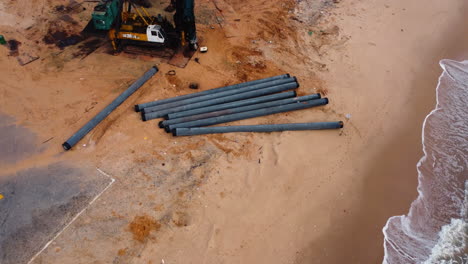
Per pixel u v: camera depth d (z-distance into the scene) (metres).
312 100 19.03
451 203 15.50
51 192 14.24
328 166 16.38
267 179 15.37
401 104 20.11
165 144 16.42
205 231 13.48
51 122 17.08
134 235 13.10
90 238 12.91
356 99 20.02
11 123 16.89
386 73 22.09
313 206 14.77
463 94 21.09
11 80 19.05
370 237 14.06
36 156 15.56
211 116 17.66
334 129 18.06
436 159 17.30
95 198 14.10
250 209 14.31
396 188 15.93
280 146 16.73
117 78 19.69
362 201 15.27
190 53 21.88
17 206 13.74
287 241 13.59
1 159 15.35
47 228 13.12
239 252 13.09
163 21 21.14
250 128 17.36
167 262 12.57
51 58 20.66
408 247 13.82
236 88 19.34
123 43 21.62
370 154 17.23
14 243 12.65
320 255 13.36
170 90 19.25
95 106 18.02
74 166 15.25
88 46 21.73
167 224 13.52
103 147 16.09
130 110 17.98
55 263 12.20
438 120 19.28
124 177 14.91
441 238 14.23
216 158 15.97
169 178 15.02
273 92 19.41
